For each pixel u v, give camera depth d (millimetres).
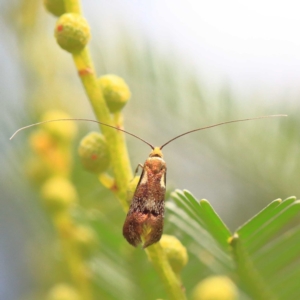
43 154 148
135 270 135
